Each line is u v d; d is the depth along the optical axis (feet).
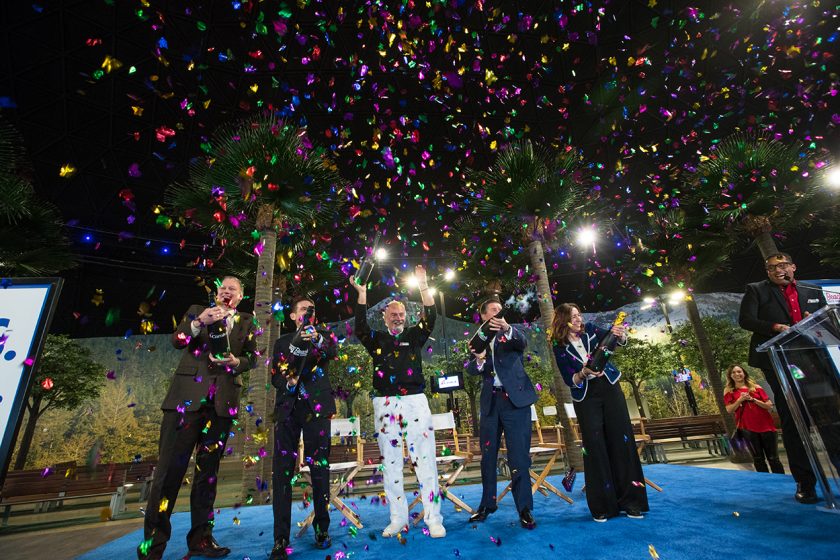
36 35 63.72
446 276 39.17
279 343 9.11
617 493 9.00
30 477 24.81
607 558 6.22
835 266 36.63
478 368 10.19
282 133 23.26
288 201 23.43
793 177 27.84
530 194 26.40
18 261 25.55
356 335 9.87
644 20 62.13
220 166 22.80
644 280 38.70
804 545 6.04
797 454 8.92
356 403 64.90
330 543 8.30
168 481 7.63
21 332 5.67
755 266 109.70
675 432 33.78
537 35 63.72
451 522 9.84
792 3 26.05
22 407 5.28
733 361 63.41
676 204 35.09
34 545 11.40
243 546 8.84
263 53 62.13
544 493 13.20
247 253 31.37
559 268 95.76
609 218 32.76
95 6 61.62
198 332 8.34
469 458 12.32
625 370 69.67
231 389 8.65
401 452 9.14
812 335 7.14
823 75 45.60
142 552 7.13
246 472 19.54
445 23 22.81
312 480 8.50
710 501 9.64
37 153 73.31
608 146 74.02
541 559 6.48
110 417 72.84
